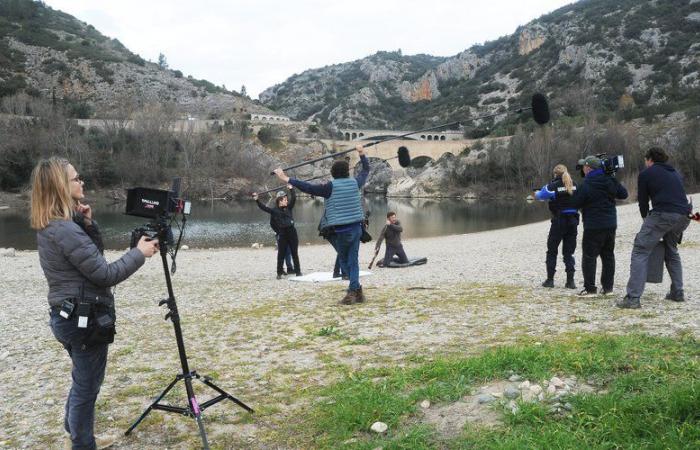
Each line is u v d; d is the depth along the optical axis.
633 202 47.78
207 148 94.06
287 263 15.61
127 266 3.30
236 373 5.39
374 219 50.16
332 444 3.60
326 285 12.27
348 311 8.23
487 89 164.50
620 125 81.44
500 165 83.88
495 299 8.71
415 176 102.38
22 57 143.25
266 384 4.98
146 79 158.88
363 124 198.88
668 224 6.97
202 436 3.60
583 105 113.06
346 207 8.50
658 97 110.25
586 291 8.62
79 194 3.45
